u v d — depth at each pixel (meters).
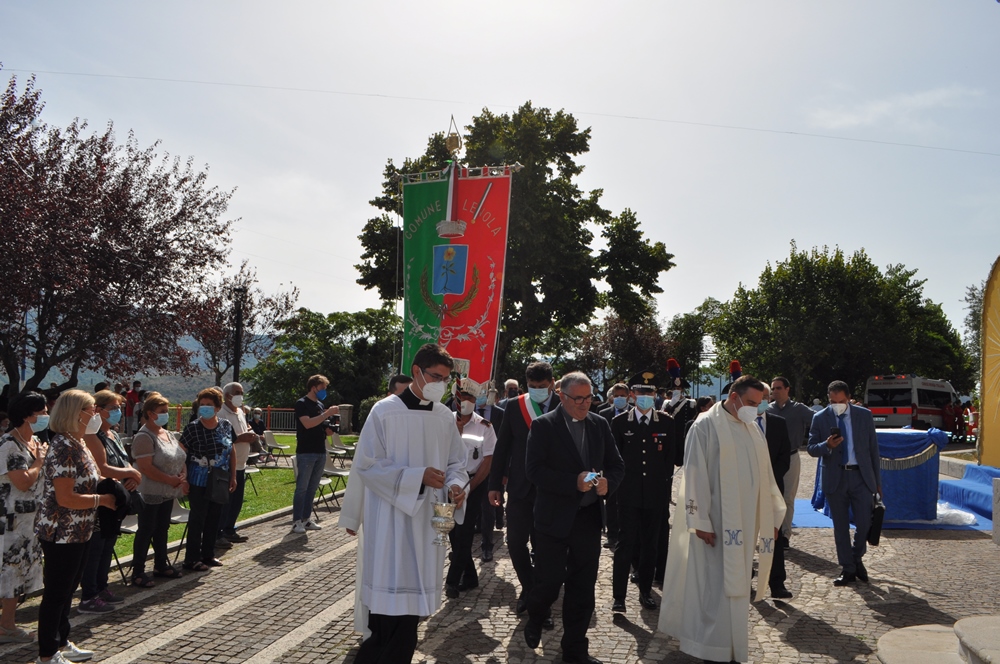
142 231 16.73
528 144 31.47
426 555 4.15
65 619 4.90
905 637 5.15
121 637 5.40
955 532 9.70
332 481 13.28
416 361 4.30
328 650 5.17
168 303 17.05
